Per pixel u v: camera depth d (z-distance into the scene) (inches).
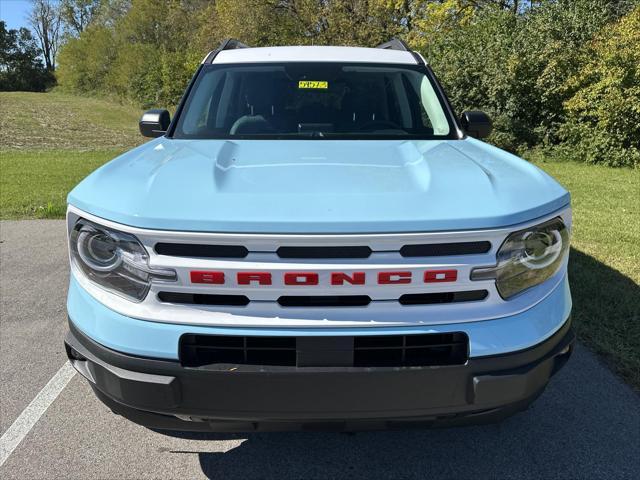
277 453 101.1
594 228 244.5
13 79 2947.8
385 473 95.9
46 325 155.3
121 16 1931.6
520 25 516.4
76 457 99.7
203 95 132.0
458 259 72.1
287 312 72.2
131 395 75.4
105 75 1904.5
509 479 94.2
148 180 82.7
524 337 75.8
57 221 277.1
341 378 72.5
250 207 72.4
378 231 69.8
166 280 72.4
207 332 72.7
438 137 122.1
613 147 438.3
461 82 527.2
